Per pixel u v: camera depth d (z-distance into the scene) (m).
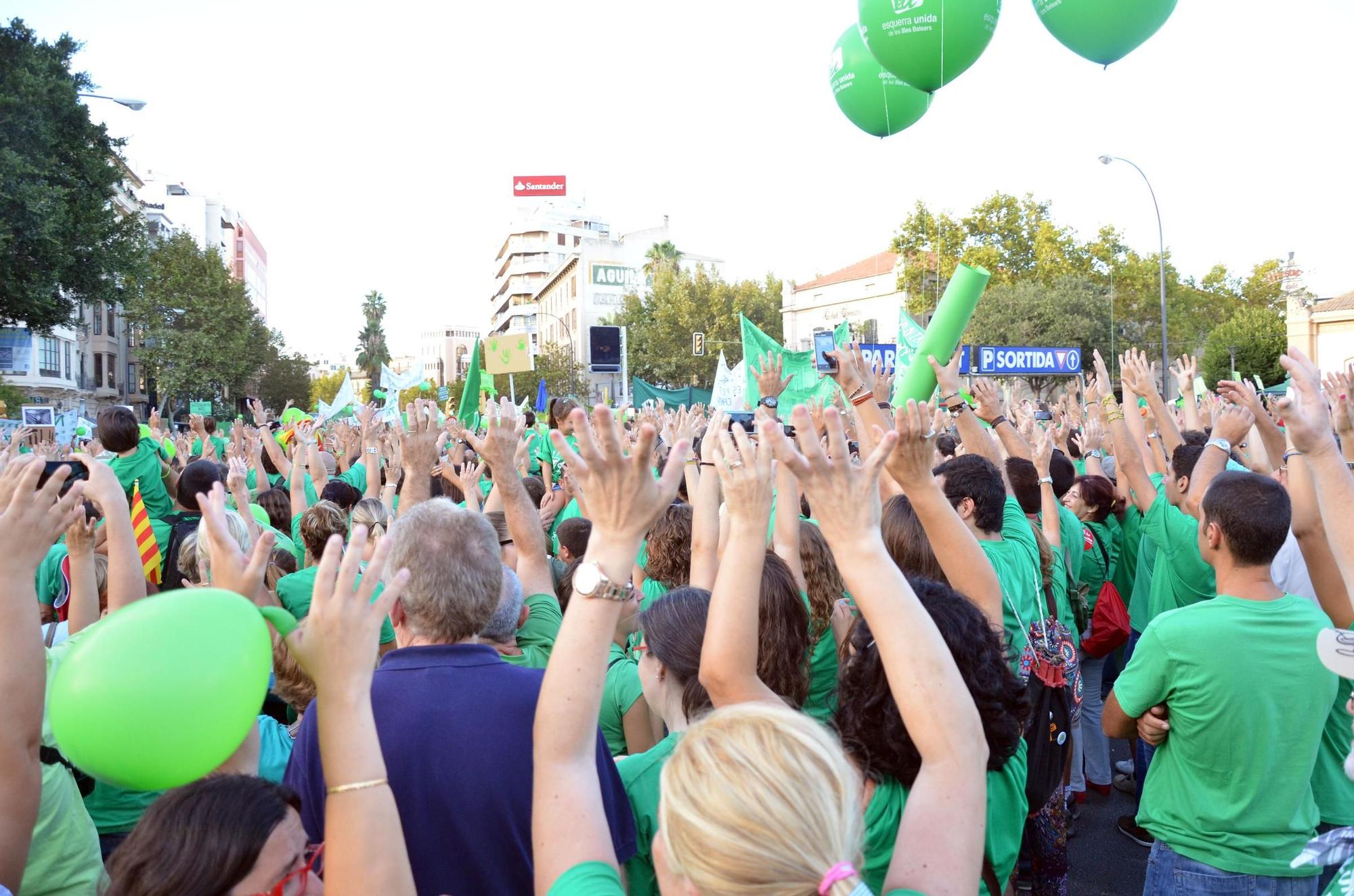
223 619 1.36
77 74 23.55
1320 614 2.67
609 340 15.55
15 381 40.66
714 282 55.34
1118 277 39.25
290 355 61.53
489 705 2.11
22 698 1.81
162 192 87.44
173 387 43.94
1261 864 2.59
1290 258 49.16
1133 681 2.79
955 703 1.67
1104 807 5.02
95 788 2.75
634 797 2.19
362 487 6.93
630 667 3.18
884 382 4.11
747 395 7.63
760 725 1.40
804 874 1.22
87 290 24.73
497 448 3.11
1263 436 3.98
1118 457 4.97
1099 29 5.14
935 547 2.40
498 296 123.56
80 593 2.69
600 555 1.70
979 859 1.57
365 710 1.52
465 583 2.18
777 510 3.05
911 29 5.11
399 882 1.47
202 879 1.55
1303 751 2.60
